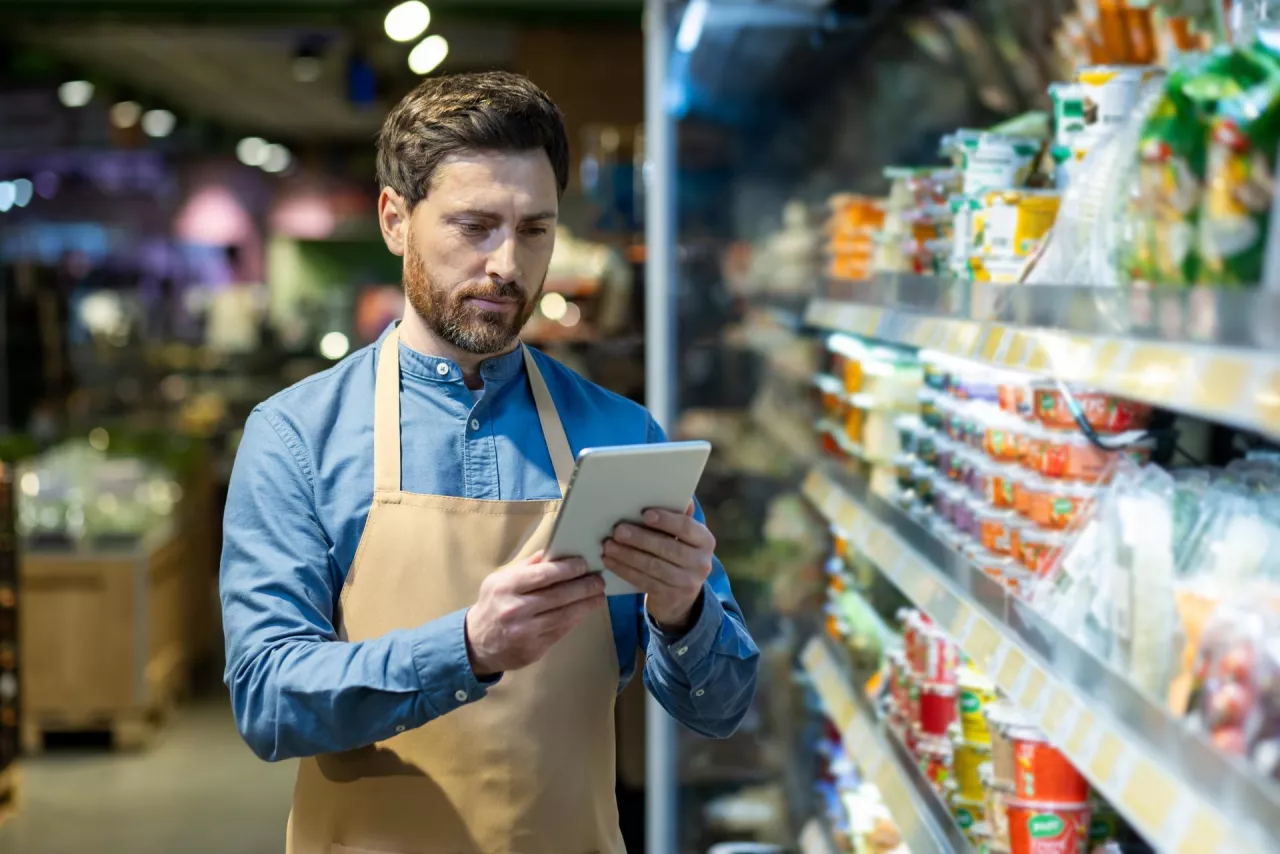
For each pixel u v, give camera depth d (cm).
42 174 1199
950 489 208
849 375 291
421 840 161
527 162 156
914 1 290
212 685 655
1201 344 100
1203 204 110
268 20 564
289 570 159
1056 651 139
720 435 353
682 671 162
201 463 700
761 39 335
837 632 299
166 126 1228
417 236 160
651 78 346
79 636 551
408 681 144
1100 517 142
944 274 210
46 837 454
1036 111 229
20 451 592
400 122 161
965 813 193
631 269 553
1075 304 129
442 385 170
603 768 169
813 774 324
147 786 509
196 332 1235
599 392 184
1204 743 102
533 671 163
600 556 144
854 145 339
